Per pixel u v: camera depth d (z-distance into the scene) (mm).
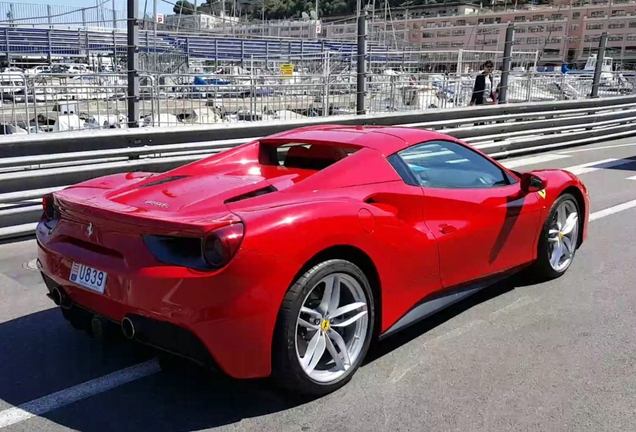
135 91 6859
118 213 2953
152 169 6699
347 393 3135
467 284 3963
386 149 3676
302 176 3623
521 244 4367
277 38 32906
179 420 2908
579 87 16531
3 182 5660
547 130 12344
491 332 3877
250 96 11703
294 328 2846
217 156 4043
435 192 3703
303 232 2857
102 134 6238
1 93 9805
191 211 2957
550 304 4344
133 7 6699
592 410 2969
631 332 3873
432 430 2807
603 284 4742
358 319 3199
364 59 9164
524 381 3252
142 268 2799
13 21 19594
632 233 6180
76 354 3609
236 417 2928
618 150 12586
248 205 3006
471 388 3182
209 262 2680
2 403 3068
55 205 3432
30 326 4008
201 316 2666
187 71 21094
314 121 8445
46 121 10016
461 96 14820
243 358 2758
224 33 35000
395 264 3340
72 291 3160
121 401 3086
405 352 3598
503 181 4383
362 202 3252
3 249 5676
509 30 11711
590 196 7879
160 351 3346
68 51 25844
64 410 3004
